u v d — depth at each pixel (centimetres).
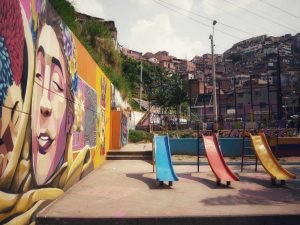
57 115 705
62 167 749
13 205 475
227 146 1692
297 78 7862
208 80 10525
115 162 1394
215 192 777
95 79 1203
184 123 2994
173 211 592
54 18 678
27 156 531
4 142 443
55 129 691
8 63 449
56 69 695
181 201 678
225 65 14212
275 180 904
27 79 525
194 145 1728
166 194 750
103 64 2023
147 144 2103
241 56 15088
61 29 734
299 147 1677
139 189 809
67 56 789
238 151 1683
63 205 641
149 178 977
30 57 537
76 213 577
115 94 1961
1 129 432
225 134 2036
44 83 616
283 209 609
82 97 972
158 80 5753
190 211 592
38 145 587
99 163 1284
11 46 459
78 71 916
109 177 993
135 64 5694
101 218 552
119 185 862
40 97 594
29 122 538
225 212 585
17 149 488
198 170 1127
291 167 1312
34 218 557
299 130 2395
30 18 536
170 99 4419
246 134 1712
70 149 827
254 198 712
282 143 1675
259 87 6175
